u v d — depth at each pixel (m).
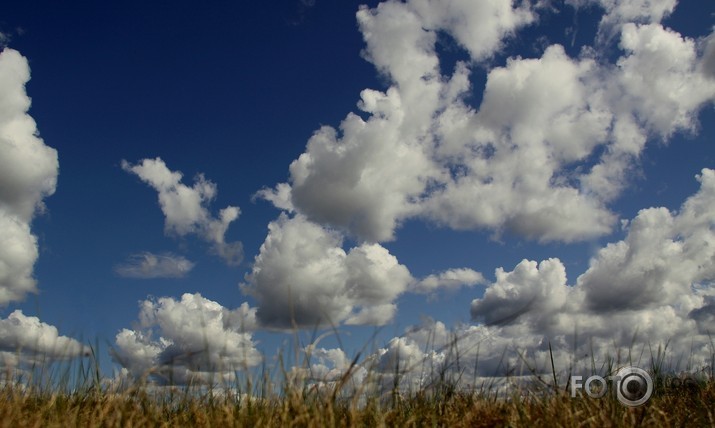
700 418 5.29
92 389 5.73
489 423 4.79
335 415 4.69
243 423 4.69
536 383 5.55
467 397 5.61
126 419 4.80
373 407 4.93
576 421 4.81
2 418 4.59
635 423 4.87
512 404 5.28
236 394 5.34
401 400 5.29
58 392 5.57
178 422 5.20
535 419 4.96
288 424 4.53
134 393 5.30
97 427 4.60
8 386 5.55
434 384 5.60
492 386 5.67
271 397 5.05
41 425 4.62
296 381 4.97
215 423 4.82
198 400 5.64
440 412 5.24
